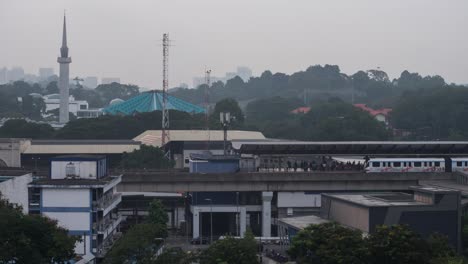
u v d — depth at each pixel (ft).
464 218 644.69
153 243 566.36
